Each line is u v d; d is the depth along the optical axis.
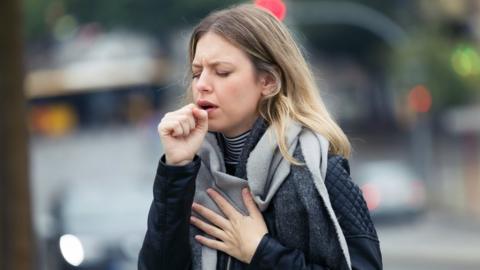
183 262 3.33
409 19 45.75
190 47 3.46
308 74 3.43
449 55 35.72
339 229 3.21
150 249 3.28
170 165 3.23
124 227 13.84
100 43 58.44
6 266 7.80
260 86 3.38
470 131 34.19
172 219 3.24
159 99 55.34
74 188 15.22
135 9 52.72
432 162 35.97
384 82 56.59
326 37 53.81
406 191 30.95
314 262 3.29
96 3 54.00
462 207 33.59
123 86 56.66
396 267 22.56
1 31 7.50
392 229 30.75
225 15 3.40
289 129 3.31
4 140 7.70
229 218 3.38
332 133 3.35
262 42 3.36
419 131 34.22
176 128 3.24
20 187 7.78
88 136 58.28
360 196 3.34
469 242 26.44
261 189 3.33
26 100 7.74
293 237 3.30
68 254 13.49
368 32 53.31
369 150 53.78
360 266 3.28
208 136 3.46
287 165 3.29
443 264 22.86
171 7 52.09
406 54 34.72
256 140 3.37
